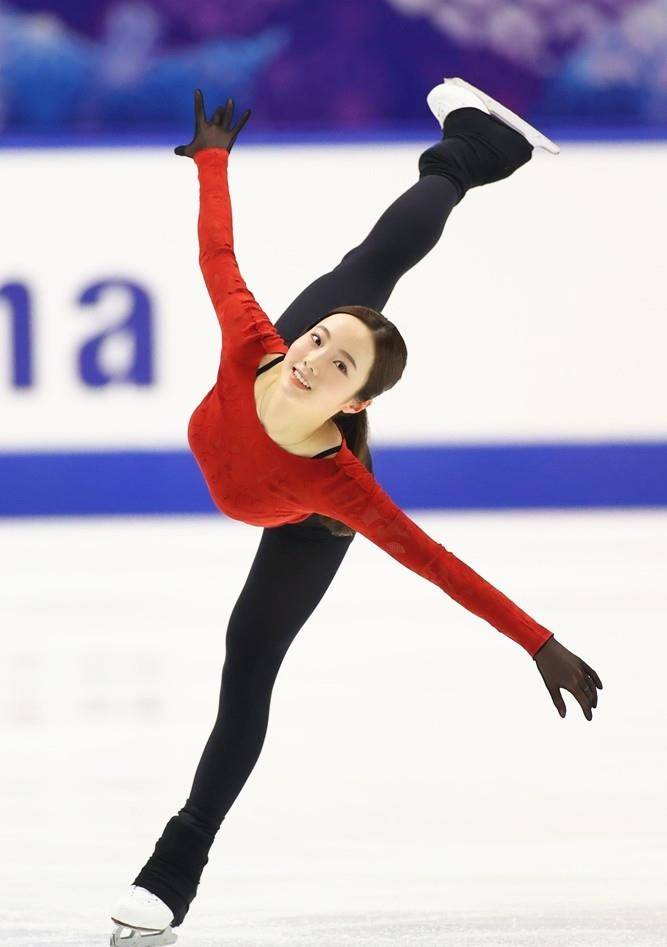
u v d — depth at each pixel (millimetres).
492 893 12258
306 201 29000
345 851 13336
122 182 28500
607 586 23688
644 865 12867
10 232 28391
